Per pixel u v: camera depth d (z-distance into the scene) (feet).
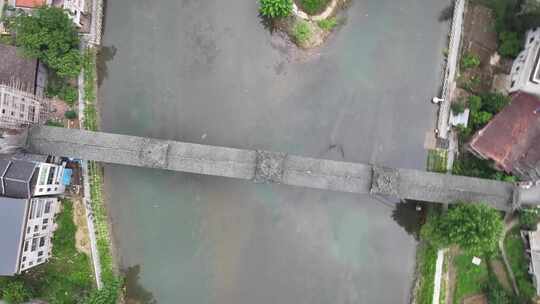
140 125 186.50
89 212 179.22
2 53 172.76
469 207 154.30
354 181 164.76
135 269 182.29
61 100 184.14
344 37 186.60
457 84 181.78
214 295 181.37
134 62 188.65
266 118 185.37
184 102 186.50
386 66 186.09
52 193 171.73
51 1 172.96
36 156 167.73
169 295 181.78
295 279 180.75
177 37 188.24
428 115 184.85
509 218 174.50
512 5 175.83
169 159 165.68
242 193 183.42
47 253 174.91
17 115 164.96
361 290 180.24
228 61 186.70
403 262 181.47
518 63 173.17
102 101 187.73
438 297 173.68
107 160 166.50
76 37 175.52
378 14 187.42
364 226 182.50
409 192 164.35
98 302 163.53
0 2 182.29
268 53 186.50
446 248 171.22
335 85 185.37
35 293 173.88
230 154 166.71
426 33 187.11
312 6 182.60
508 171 167.94
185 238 183.01
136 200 183.73
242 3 188.03
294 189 182.80
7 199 154.81
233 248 182.19
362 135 184.03
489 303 168.35
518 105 169.37
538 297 165.89
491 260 173.99
